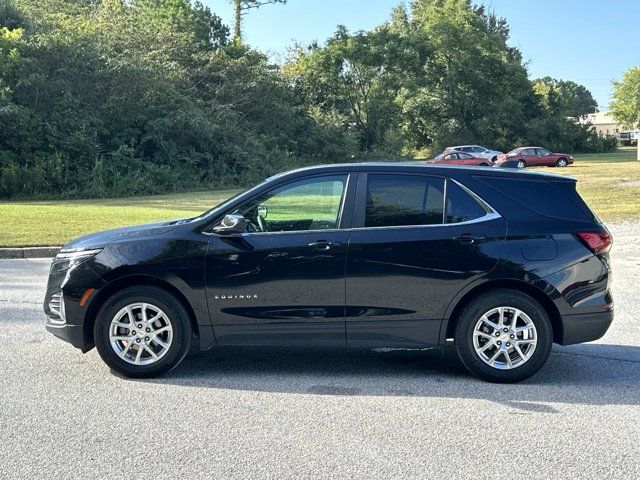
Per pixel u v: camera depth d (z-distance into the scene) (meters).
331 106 60.47
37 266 11.98
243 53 48.56
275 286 5.43
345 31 62.81
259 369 5.93
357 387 5.41
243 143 43.56
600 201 22.12
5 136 33.50
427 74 66.31
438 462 3.92
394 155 59.72
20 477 3.72
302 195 5.62
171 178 37.47
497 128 67.69
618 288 9.70
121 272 5.48
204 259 5.45
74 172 34.34
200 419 4.64
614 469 3.83
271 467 3.84
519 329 5.45
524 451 4.09
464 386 5.44
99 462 3.92
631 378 5.66
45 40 35.44
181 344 5.53
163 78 39.66
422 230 5.47
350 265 5.41
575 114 76.44
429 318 5.45
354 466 3.86
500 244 5.43
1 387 5.34
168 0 52.25
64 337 5.61
